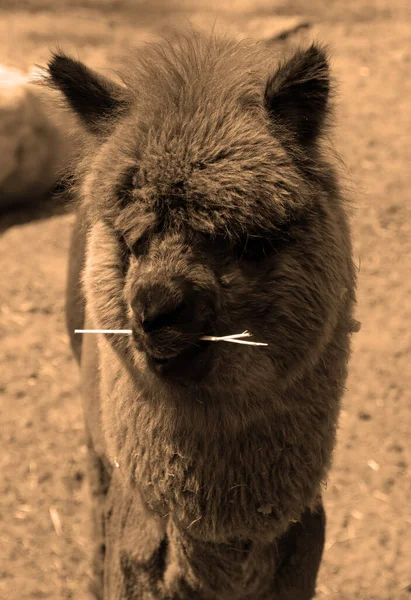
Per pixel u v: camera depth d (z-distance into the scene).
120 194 6.82
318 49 6.96
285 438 7.17
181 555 7.80
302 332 6.92
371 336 15.59
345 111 21.89
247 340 6.79
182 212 6.55
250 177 6.59
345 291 7.23
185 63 7.20
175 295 6.32
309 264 6.91
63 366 15.44
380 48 25.59
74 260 10.59
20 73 20.55
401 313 16.12
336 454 13.53
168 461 7.23
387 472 13.26
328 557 12.14
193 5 30.70
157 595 8.30
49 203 19.98
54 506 13.09
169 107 6.85
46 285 17.11
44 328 16.22
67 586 12.02
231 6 30.06
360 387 14.60
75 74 7.48
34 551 12.48
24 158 19.19
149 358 6.72
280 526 7.40
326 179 7.22
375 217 18.34
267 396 6.99
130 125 7.02
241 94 6.99
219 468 7.15
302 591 8.41
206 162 6.60
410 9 29.47
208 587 7.87
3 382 15.04
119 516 8.70
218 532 7.30
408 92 22.92
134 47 8.59
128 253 7.10
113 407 7.59
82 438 14.03
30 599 11.84
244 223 6.57
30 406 14.63
